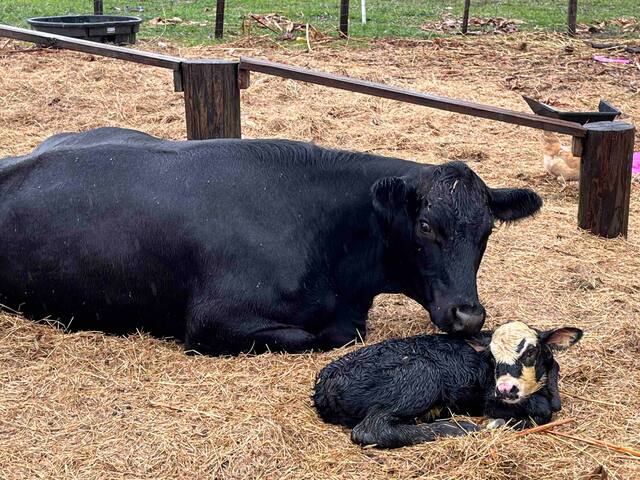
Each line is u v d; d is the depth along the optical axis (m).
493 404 4.12
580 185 5.95
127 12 13.50
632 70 10.55
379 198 4.50
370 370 4.10
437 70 10.27
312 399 4.22
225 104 5.73
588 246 5.79
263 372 4.49
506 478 3.88
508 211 4.63
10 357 4.57
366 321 4.92
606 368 4.53
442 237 4.45
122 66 9.53
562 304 5.11
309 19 13.09
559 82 9.89
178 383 4.41
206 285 4.67
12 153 7.05
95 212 4.81
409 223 4.55
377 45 11.52
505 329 4.07
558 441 4.04
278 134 7.52
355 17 13.43
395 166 4.81
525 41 11.93
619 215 5.90
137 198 4.79
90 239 4.79
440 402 4.13
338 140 7.51
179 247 4.71
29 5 13.65
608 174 5.85
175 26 12.41
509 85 9.70
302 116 7.91
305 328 4.72
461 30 12.63
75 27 10.05
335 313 4.77
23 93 8.49
